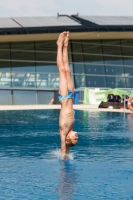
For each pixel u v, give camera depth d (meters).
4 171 14.16
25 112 40.44
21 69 61.41
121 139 21.77
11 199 11.02
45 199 11.00
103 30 57.53
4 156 16.88
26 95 61.06
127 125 28.53
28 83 61.28
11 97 60.50
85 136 22.91
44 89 61.44
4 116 35.91
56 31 56.28
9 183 12.62
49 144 20.06
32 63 61.84
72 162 15.67
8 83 60.69
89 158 16.44
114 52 64.00
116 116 35.62
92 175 13.59
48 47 62.38
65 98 16.70
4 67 61.03
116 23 59.94
